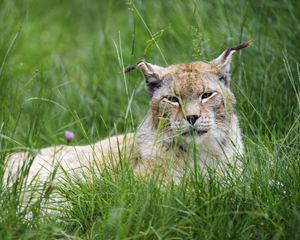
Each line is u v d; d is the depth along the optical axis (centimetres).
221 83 1189
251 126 1197
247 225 957
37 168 1226
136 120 1399
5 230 948
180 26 1598
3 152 1164
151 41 1212
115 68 1582
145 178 1076
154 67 1202
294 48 1402
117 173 1084
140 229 955
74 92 1546
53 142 1393
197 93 1151
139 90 1464
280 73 1349
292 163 1054
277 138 1202
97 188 1078
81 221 1044
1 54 1473
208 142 1160
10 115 1314
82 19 2170
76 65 1706
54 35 2078
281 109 1298
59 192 1100
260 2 1527
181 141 1152
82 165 1178
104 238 959
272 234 953
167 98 1159
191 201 986
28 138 1243
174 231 952
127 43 1652
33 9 2133
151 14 1712
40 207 1035
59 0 2230
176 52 1550
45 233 969
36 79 1588
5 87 1369
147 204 966
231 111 1188
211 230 935
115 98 1512
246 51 1395
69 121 1465
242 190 1002
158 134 1099
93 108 1475
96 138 1387
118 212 966
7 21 1747
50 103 1489
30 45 1945
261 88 1312
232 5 1537
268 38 1437
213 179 1014
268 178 1038
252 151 1105
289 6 1483
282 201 983
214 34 1505
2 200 1023
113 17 2002
